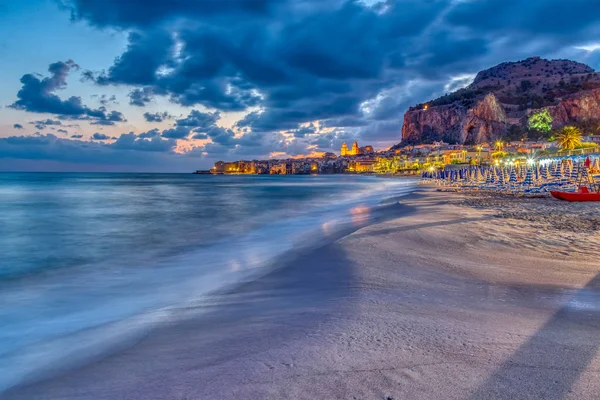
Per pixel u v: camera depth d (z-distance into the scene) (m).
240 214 24.09
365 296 5.58
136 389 3.20
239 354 3.73
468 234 11.73
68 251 12.29
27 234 16.14
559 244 10.20
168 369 3.54
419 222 14.59
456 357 3.49
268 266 8.64
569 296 5.66
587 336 4.01
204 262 10.05
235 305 5.67
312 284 6.58
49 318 5.85
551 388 2.94
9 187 67.56
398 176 176.38
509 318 4.62
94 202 35.03
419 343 3.82
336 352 3.64
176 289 7.46
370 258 8.34
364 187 72.31
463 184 52.72
